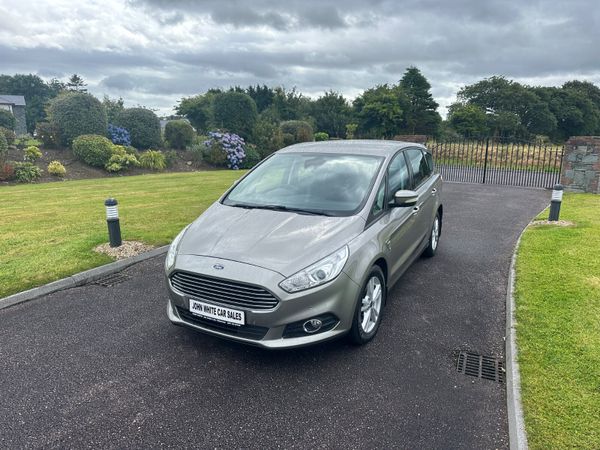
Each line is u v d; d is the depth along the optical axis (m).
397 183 4.76
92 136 18.66
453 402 3.04
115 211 6.33
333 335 3.41
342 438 2.70
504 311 4.52
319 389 3.20
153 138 22.47
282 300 3.18
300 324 3.30
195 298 3.48
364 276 3.58
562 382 3.08
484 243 7.13
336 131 53.62
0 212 9.24
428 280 5.40
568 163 12.19
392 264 4.32
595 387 3.01
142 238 6.93
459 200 11.52
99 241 6.67
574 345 3.56
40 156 17.70
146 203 10.34
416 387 3.22
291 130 29.00
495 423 2.83
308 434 2.73
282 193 4.45
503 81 80.06
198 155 21.55
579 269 5.35
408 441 2.67
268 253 3.41
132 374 3.40
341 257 3.42
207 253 3.54
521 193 12.74
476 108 59.81
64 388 3.22
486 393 3.15
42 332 4.08
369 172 4.46
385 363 3.54
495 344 3.86
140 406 3.02
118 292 5.03
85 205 10.09
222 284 3.33
